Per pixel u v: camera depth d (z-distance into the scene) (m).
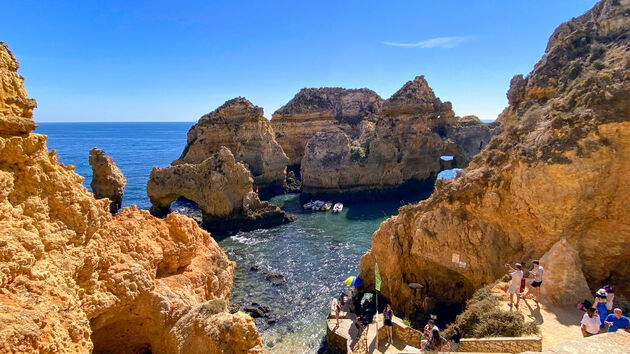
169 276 15.26
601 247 19.31
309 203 63.56
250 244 43.50
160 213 51.84
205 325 11.45
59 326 8.70
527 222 21.36
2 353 7.09
